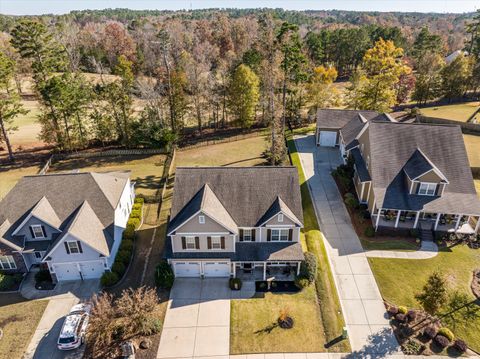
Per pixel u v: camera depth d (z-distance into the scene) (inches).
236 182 1261.1
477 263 1266.0
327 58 4424.2
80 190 1344.7
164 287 1175.6
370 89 2458.2
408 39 5388.8
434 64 3358.8
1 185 1898.4
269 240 1232.8
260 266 1255.5
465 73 2913.4
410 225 1422.2
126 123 2330.2
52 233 1268.5
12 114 2118.6
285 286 1187.3
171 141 2305.6
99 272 1248.8
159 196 1722.4
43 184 1341.0
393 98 2484.0
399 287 1170.0
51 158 2187.5
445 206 1368.1
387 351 965.8
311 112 2696.9
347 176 1739.7
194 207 1167.6
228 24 5526.6
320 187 1738.4
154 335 1021.8
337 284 1186.6
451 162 1461.6
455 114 2711.6
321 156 2085.4
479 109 2800.2
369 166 1552.7
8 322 1080.2
